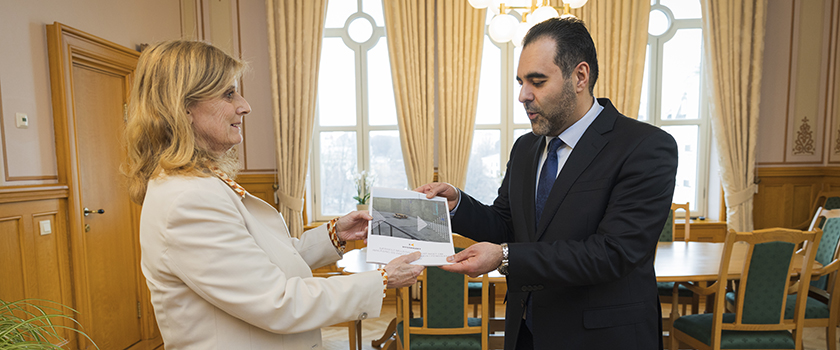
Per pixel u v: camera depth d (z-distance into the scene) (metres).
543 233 1.26
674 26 4.83
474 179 4.91
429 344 2.44
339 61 4.86
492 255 1.10
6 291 2.43
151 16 3.79
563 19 1.21
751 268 2.34
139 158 1.00
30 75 2.62
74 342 2.86
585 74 1.21
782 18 4.63
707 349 2.45
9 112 2.49
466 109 4.51
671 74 4.89
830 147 4.69
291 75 4.49
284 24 4.46
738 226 4.58
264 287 0.91
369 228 1.23
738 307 2.38
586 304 1.21
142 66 1.02
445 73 4.49
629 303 1.21
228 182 1.04
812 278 2.60
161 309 0.95
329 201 4.99
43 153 2.71
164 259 0.90
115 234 3.34
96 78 3.17
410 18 4.44
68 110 2.82
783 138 4.74
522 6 2.94
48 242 2.71
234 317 0.96
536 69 1.18
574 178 1.22
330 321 0.96
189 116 1.01
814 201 4.71
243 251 0.91
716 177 4.83
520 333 1.42
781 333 2.42
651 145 1.16
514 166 1.49
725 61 4.46
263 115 4.69
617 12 4.43
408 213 1.32
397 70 4.51
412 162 4.57
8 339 1.28
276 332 0.92
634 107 4.52
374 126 4.90
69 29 2.81
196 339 0.94
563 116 1.22
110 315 3.27
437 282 2.38
